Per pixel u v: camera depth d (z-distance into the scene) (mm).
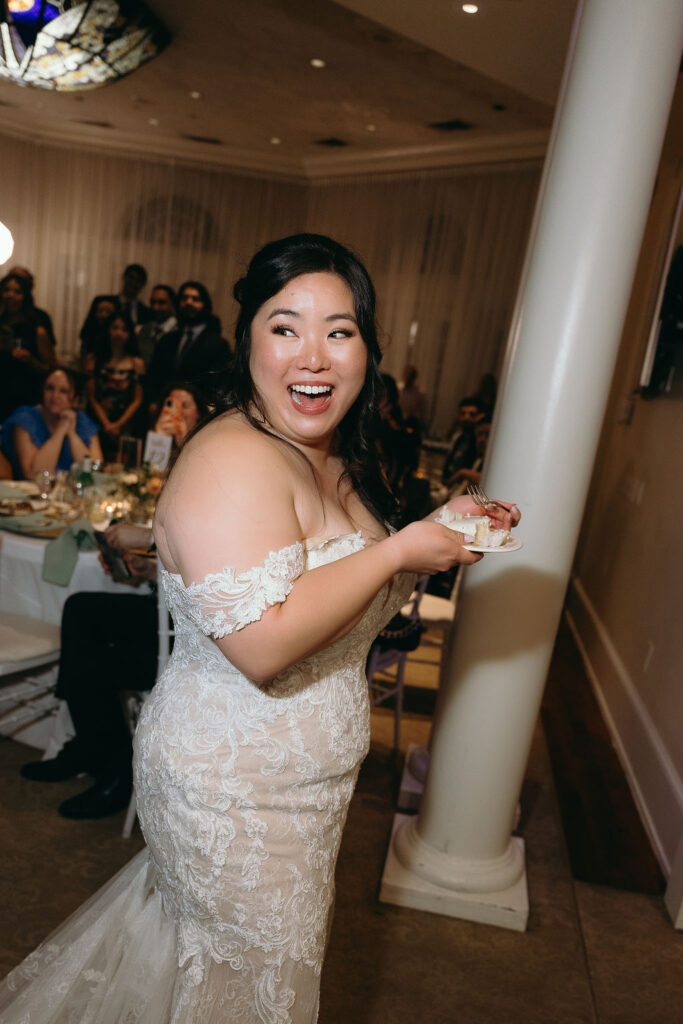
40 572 2857
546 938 2426
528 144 7355
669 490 3693
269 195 9844
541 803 3227
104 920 1455
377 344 1408
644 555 3973
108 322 6418
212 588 1093
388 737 3588
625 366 5703
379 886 2557
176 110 8219
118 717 2691
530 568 2268
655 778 3146
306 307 1211
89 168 9953
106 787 2732
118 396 6312
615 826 3127
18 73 4453
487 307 8117
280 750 1238
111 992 1396
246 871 1246
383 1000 2096
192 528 1118
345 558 1142
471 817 2469
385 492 1565
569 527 2260
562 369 2148
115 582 2738
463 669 2391
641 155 2037
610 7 1998
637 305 5582
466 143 7758
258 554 1105
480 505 1489
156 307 7906
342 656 1296
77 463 3828
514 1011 2121
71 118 9305
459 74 5816
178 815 1262
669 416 3943
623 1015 2154
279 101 7277
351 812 2943
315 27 5297
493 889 2473
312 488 1275
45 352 7121
